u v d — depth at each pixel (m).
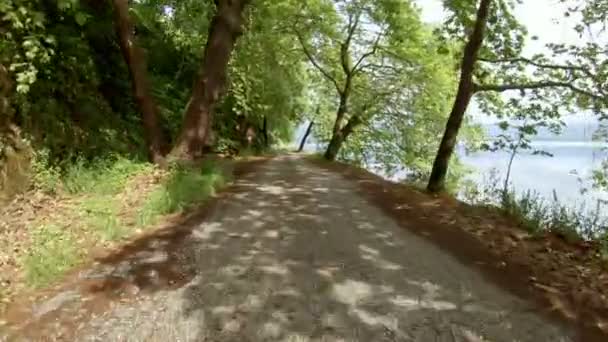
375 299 5.54
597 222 8.55
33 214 8.50
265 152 34.38
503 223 9.09
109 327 4.92
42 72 10.95
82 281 6.08
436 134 28.36
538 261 6.86
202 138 14.43
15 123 9.63
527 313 5.22
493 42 12.49
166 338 4.69
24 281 6.02
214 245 7.50
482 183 13.59
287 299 5.54
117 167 11.41
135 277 6.21
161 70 20.62
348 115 29.12
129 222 8.57
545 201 9.95
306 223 8.91
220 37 14.70
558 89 12.20
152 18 18.38
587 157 12.49
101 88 14.15
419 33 25.55
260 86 28.62
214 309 5.29
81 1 13.77
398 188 13.35
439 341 4.64
